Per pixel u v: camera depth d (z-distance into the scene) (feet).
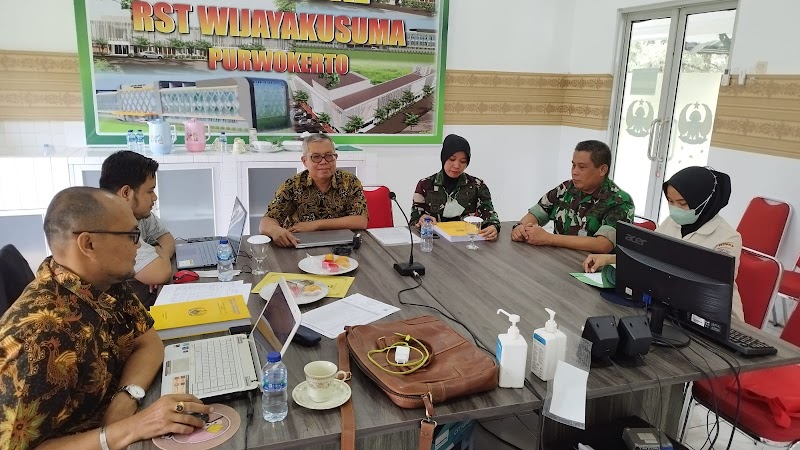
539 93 16.29
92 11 11.84
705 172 6.60
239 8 12.88
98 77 12.17
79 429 3.77
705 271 4.83
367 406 3.93
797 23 10.34
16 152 12.03
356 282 6.47
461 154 9.52
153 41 12.41
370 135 14.62
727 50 12.14
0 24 11.47
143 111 12.66
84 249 3.75
